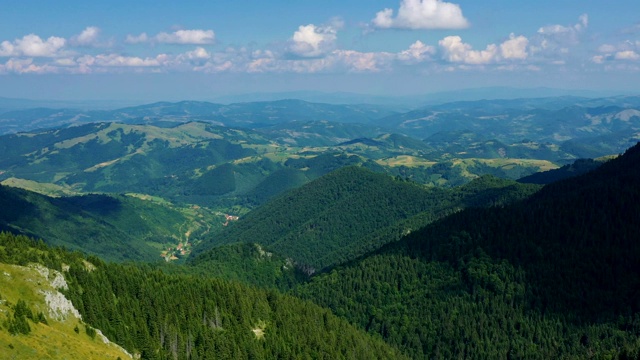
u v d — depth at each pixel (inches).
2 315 6176.2
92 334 7283.5
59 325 6998.0
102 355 6747.1
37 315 6707.7
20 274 7322.8
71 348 6412.4
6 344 5733.3
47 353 6048.2
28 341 6023.6
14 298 6820.9
